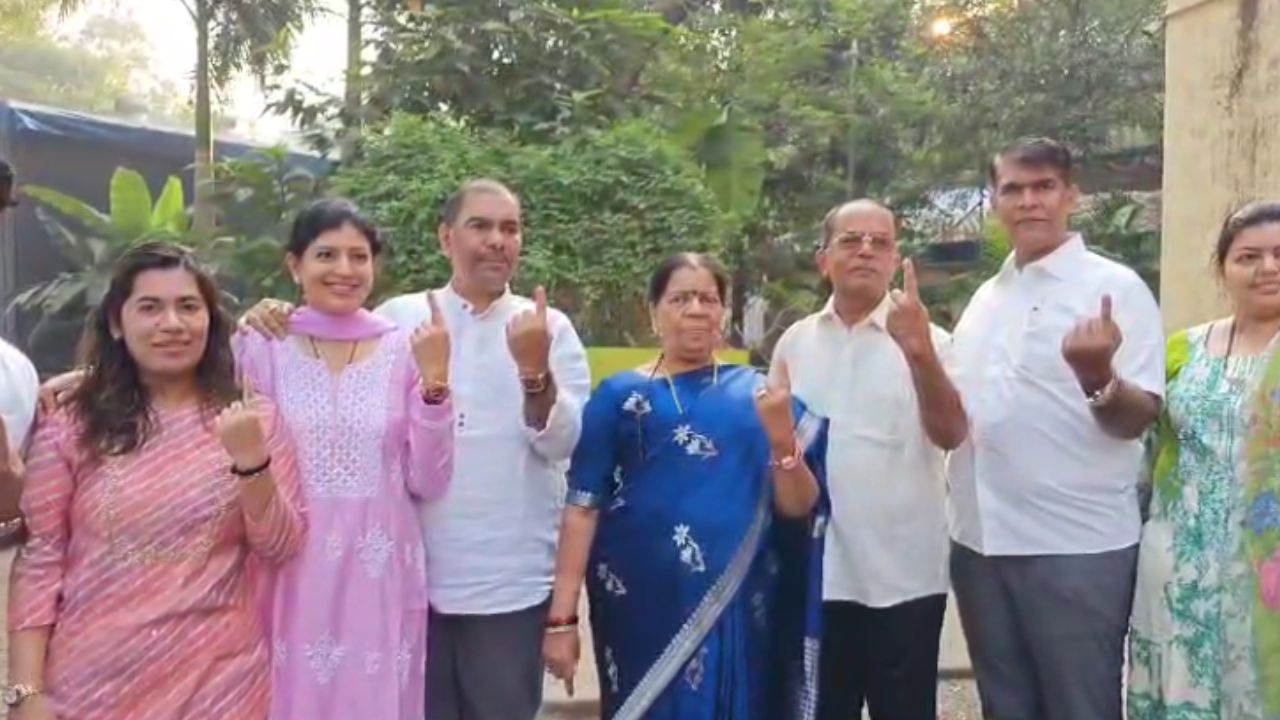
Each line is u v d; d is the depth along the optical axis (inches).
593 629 120.3
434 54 343.0
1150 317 123.2
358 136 336.5
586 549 118.3
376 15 367.2
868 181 521.7
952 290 476.4
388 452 112.8
